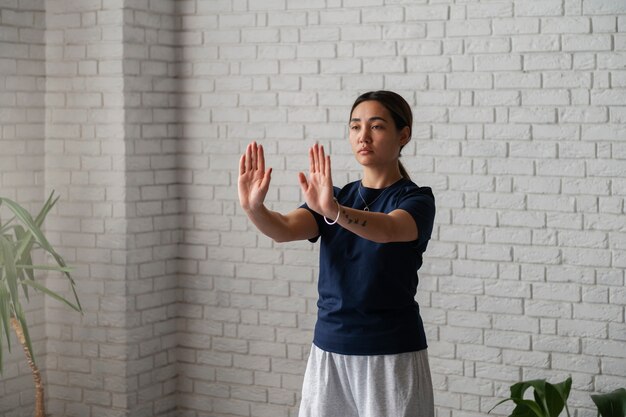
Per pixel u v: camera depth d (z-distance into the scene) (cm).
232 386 480
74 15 469
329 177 237
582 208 394
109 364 470
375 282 258
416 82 426
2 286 389
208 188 482
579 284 396
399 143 271
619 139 387
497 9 407
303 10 452
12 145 464
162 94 480
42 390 428
